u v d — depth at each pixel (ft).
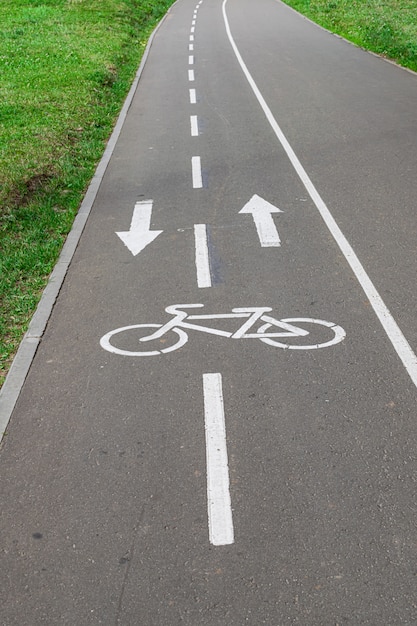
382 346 20.90
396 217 31.58
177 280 26.40
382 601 12.34
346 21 104.99
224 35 102.01
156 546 13.93
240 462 16.26
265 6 141.49
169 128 51.49
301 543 13.78
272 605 12.42
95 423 18.07
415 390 18.66
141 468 16.26
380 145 43.60
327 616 12.12
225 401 18.65
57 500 15.40
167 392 19.22
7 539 14.37
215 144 46.47
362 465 15.92
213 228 31.71
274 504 14.88
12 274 27.48
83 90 61.62
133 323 23.25
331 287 25.03
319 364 20.15
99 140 49.24
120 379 20.01
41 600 12.84
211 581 13.01
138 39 101.24
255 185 37.52
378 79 65.46
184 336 22.16
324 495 15.05
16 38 88.84
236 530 14.23
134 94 64.44
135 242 30.55
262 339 21.70
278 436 17.11
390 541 13.69
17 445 17.42
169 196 36.63
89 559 13.71
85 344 22.09
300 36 96.94
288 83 65.26
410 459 16.03
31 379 20.33
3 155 42.63
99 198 36.99
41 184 38.37
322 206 33.68
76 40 89.25
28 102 55.93
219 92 62.85
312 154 42.70
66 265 28.45
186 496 15.26
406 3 119.75
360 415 17.74
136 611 12.48
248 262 27.71
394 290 24.47
